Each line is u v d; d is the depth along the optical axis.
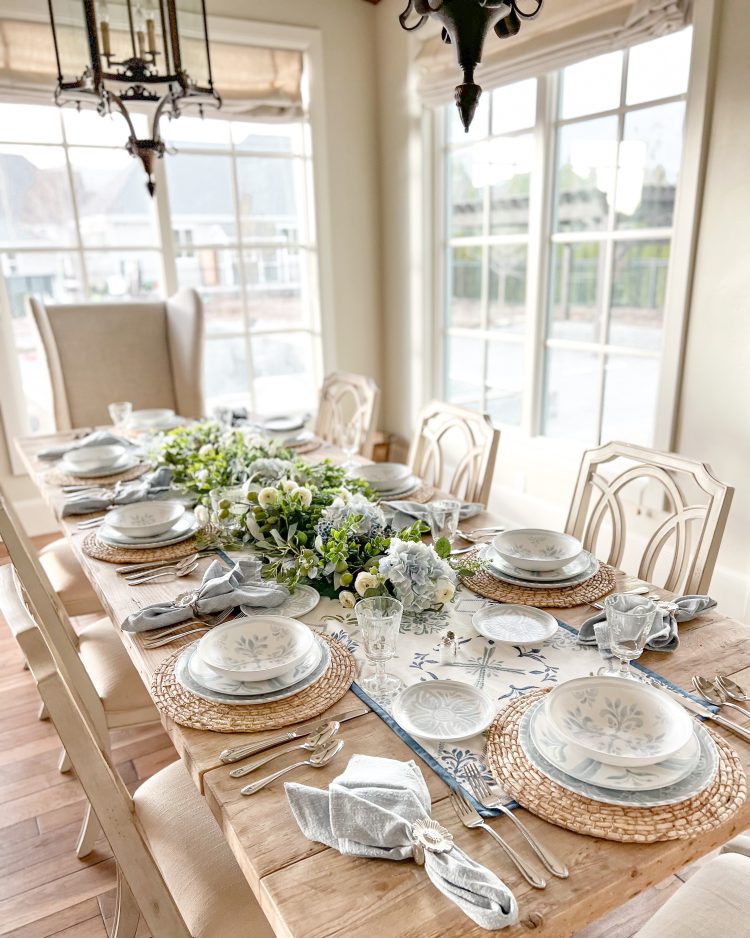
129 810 1.00
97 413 3.53
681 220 2.56
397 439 4.50
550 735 0.96
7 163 3.42
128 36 1.95
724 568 2.64
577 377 3.25
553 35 2.86
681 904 1.04
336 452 2.59
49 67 3.32
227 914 1.05
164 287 3.87
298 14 3.77
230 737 1.01
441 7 1.08
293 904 0.74
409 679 1.15
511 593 1.45
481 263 3.71
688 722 0.93
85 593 2.13
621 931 1.50
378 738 1.00
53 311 3.40
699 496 2.68
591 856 0.79
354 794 0.83
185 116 3.68
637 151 2.78
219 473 2.05
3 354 3.53
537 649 1.24
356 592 1.42
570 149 3.08
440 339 4.11
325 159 4.04
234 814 0.86
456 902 0.72
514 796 0.87
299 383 4.43
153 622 1.30
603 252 3.00
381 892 0.75
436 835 0.79
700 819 0.83
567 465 3.27
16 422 3.61
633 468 1.74
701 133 2.44
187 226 3.87
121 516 1.84
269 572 1.49
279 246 4.14
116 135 3.60
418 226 3.95
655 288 2.80
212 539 1.74
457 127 3.68
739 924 0.99
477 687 1.12
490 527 1.82
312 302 4.31
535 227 3.26
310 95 3.91
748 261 2.39
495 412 3.79
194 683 1.12
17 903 1.60
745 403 2.49
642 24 2.51
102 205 3.67
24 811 1.87
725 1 2.31
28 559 1.44
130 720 1.64
